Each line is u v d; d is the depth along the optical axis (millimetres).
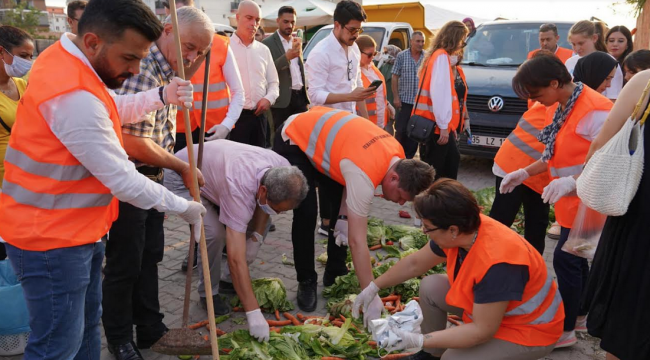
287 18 6160
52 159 2006
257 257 4789
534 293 2459
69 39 2041
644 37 9383
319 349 3215
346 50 4906
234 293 4039
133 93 2791
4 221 2070
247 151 3316
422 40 7312
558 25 8336
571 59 5836
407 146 7496
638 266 2316
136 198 2152
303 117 3678
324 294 4066
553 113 3602
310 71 4844
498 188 4059
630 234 2336
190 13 2822
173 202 2322
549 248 5109
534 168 3617
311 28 15984
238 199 3117
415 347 2438
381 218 5945
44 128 1978
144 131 2754
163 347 2732
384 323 2479
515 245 2416
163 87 2516
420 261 2928
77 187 2082
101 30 1936
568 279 3277
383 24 10867
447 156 5441
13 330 3074
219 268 3639
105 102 2066
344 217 3973
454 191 2383
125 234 2816
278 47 6223
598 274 2551
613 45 6008
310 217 3742
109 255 2891
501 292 2322
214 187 3281
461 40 5078
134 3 1957
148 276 3197
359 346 3230
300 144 3572
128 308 3016
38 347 2154
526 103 7133
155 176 3068
